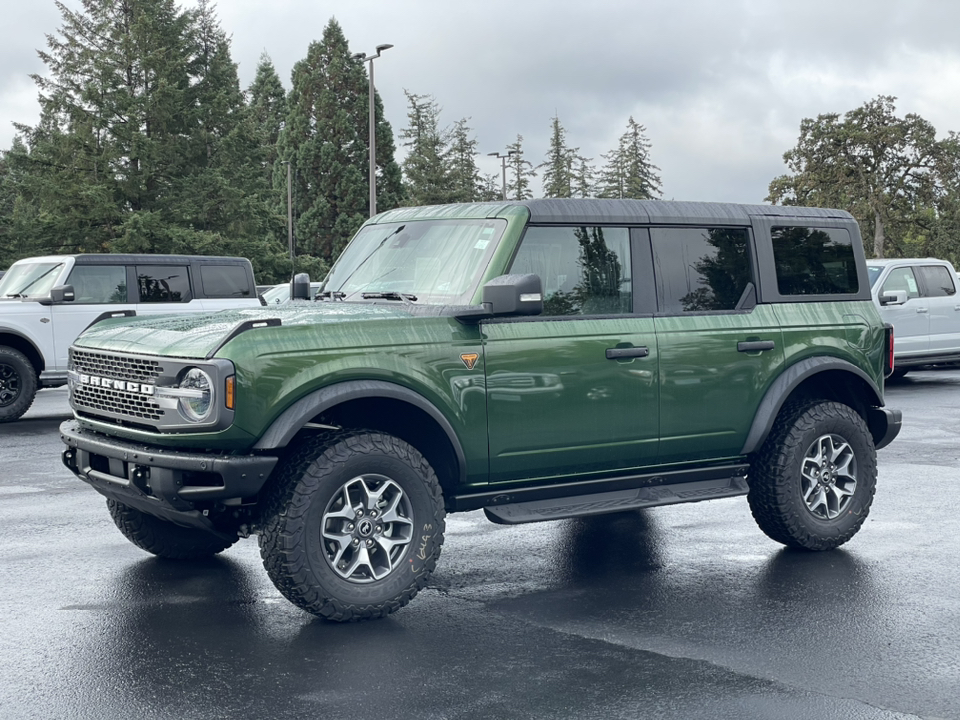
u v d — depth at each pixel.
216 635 5.25
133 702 4.36
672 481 6.51
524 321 5.91
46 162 51.91
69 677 4.66
